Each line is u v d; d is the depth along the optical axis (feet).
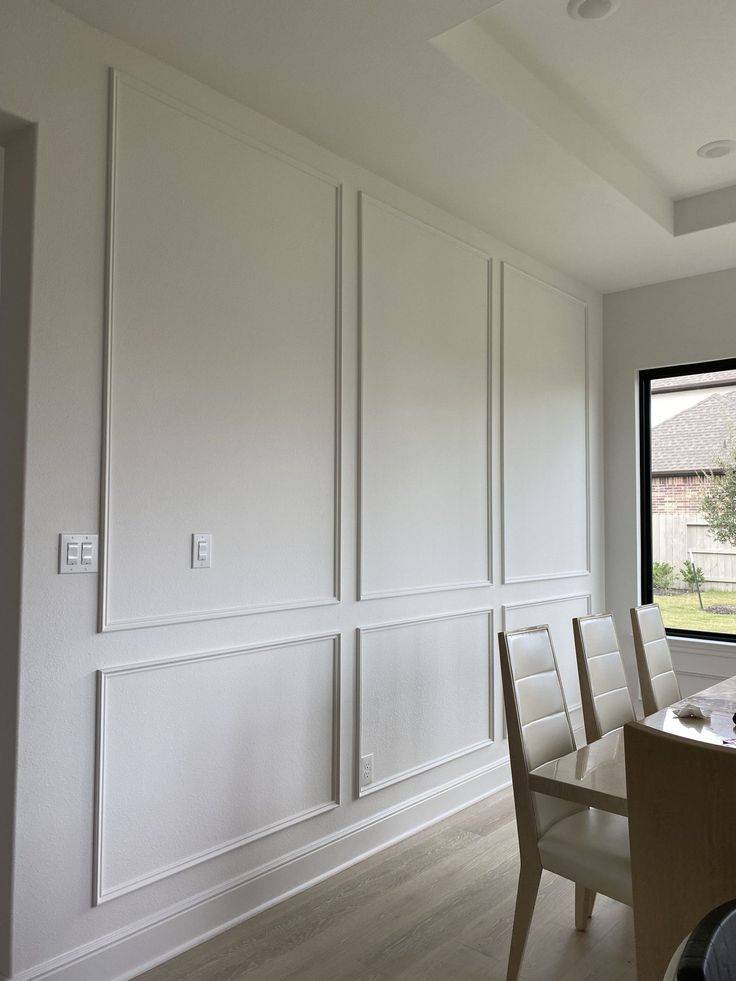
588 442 15.17
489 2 6.81
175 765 7.59
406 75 7.98
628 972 7.16
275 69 7.84
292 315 9.02
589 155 10.15
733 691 8.19
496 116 8.80
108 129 7.18
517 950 6.86
